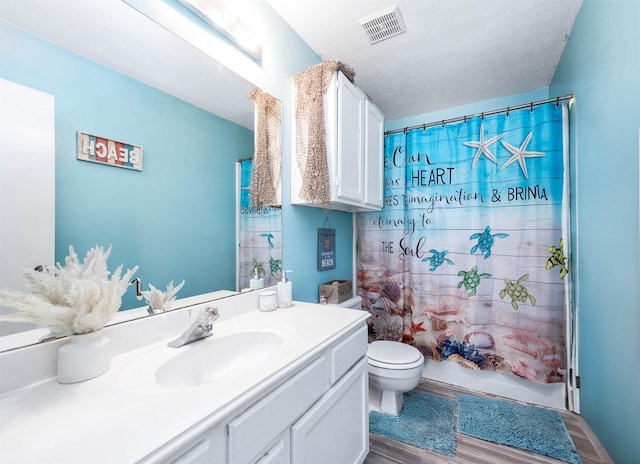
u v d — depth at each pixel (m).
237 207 1.32
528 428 1.63
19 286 0.69
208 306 1.10
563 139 1.82
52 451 0.48
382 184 2.18
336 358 1.06
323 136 1.52
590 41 1.41
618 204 1.21
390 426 1.66
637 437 1.10
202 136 1.16
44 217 0.73
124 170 0.91
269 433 0.73
